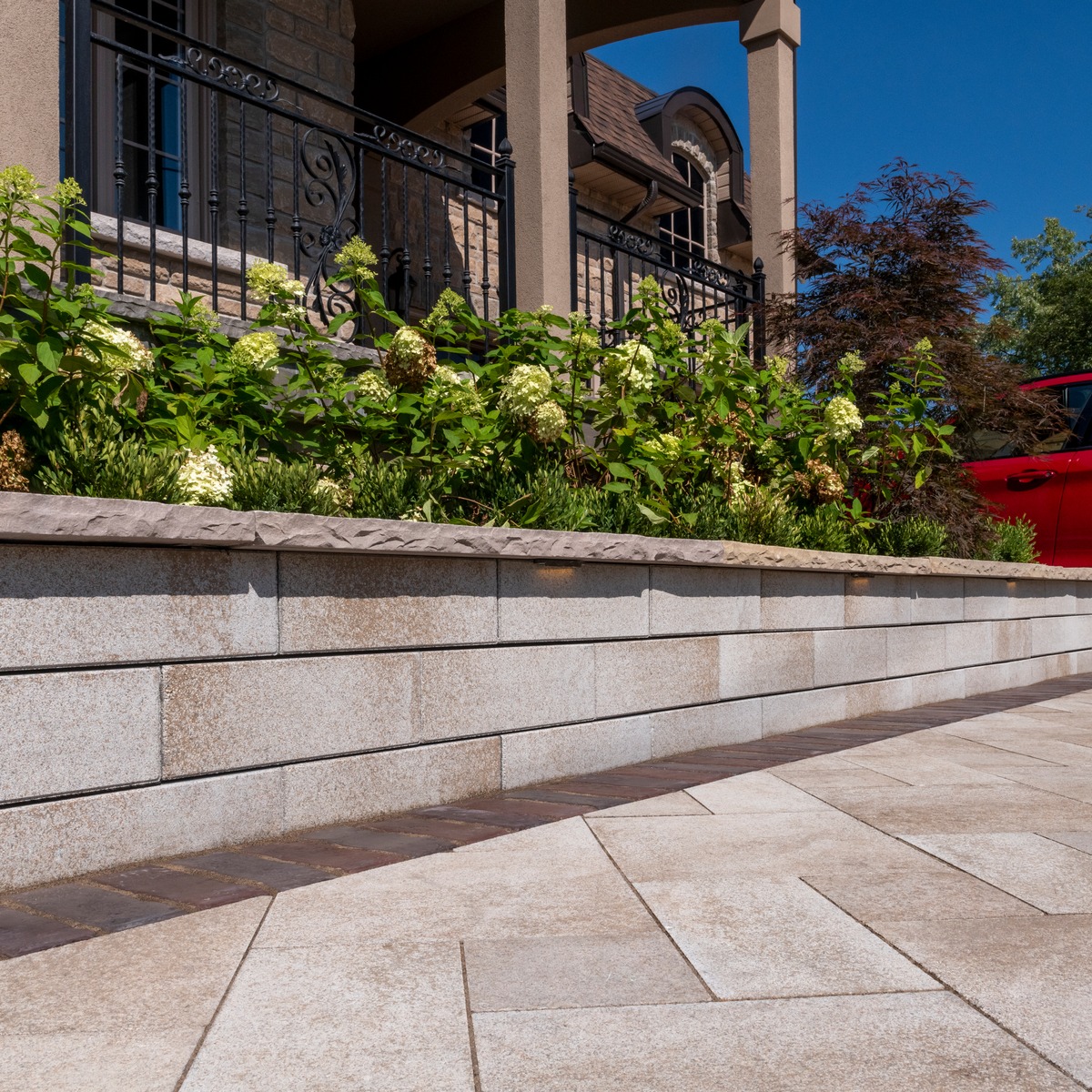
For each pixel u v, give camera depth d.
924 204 7.95
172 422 3.71
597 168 13.12
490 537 3.85
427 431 4.65
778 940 2.33
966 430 8.05
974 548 7.60
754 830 3.35
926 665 6.77
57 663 2.71
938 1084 1.66
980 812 3.60
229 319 4.84
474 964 2.19
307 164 5.70
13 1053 1.78
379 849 3.12
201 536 2.95
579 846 3.16
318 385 4.57
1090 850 3.10
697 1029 1.87
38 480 3.15
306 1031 1.86
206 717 3.06
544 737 4.18
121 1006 1.97
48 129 4.18
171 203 7.36
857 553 6.41
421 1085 1.66
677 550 4.73
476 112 11.34
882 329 7.56
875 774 4.29
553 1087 1.65
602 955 2.24
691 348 5.84
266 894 2.68
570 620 4.30
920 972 2.15
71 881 2.75
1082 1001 2.00
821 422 6.26
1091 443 8.26
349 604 3.46
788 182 8.48
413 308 9.90
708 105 15.84
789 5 8.45
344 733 3.44
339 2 8.43
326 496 3.80
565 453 5.18
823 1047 1.79
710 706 5.04
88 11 4.45
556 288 6.45
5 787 2.62
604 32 9.16
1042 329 33.66
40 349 3.09
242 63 5.20
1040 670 8.20
